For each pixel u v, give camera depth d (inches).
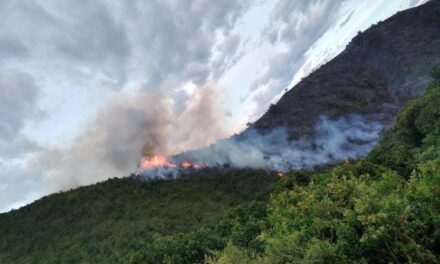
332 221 666.2
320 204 765.3
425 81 6481.3
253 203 1758.1
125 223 5157.5
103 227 5216.5
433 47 7076.8
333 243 614.5
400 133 1924.2
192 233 1596.9
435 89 1884.8
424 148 1414.9
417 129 1809.8
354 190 773.9
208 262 898.7
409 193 589.9
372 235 543.8
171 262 1391.5
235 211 1764.3
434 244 520.1
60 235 5374.0
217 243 1450.5
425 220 533.3
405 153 1551.4
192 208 5506.9
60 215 6023.6
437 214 535.2
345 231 596.1
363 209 597.9
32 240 5418.3
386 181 767.1
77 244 4813.0
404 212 540.4
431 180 587.8
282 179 1675.7
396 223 547.2
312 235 672.4
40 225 5826.8
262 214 1676.9
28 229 5812.0
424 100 1841.8
